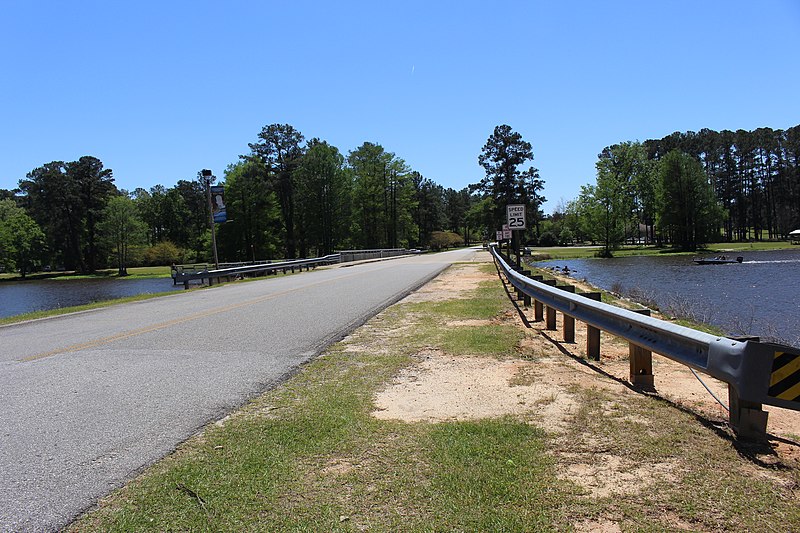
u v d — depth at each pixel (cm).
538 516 285
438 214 14100
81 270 8100
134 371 642
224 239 7269
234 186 7212
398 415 464
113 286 5781
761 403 375
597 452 366
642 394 505
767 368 365
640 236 10769
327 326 970
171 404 505
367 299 1403
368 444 394
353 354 725
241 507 303
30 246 7725
